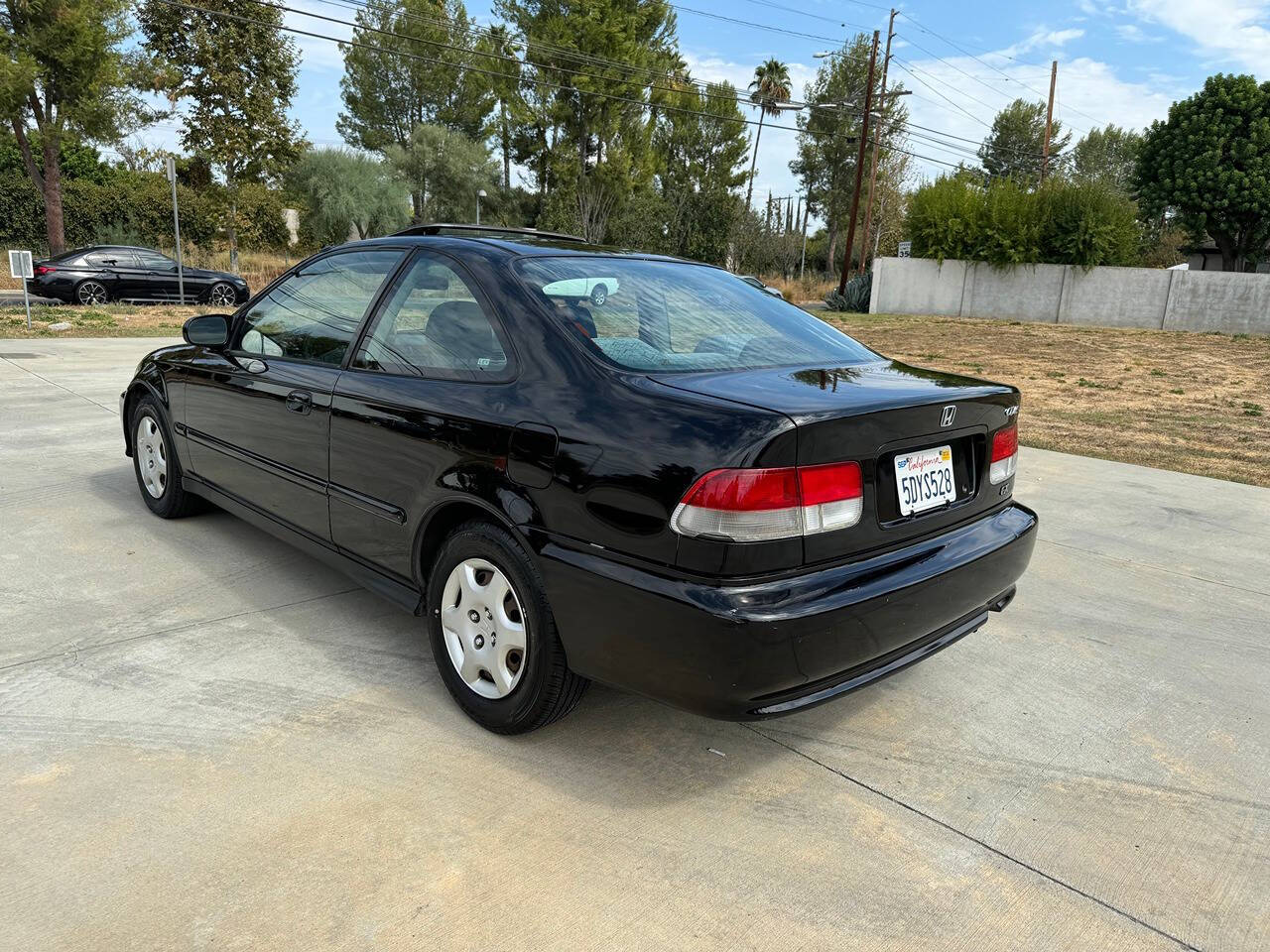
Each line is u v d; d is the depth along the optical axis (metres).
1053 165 64.62
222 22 27.52
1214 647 3.65
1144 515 5.66
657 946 1.89
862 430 2.24
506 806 2.36
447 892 2.02
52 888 1.95
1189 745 2.87
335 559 3.29
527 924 1.93
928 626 2.48
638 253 3.36
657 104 51.41
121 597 3.58
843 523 2.23
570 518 2.31
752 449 2.05
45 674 2.91
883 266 29.77
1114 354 17.97
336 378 3.13
